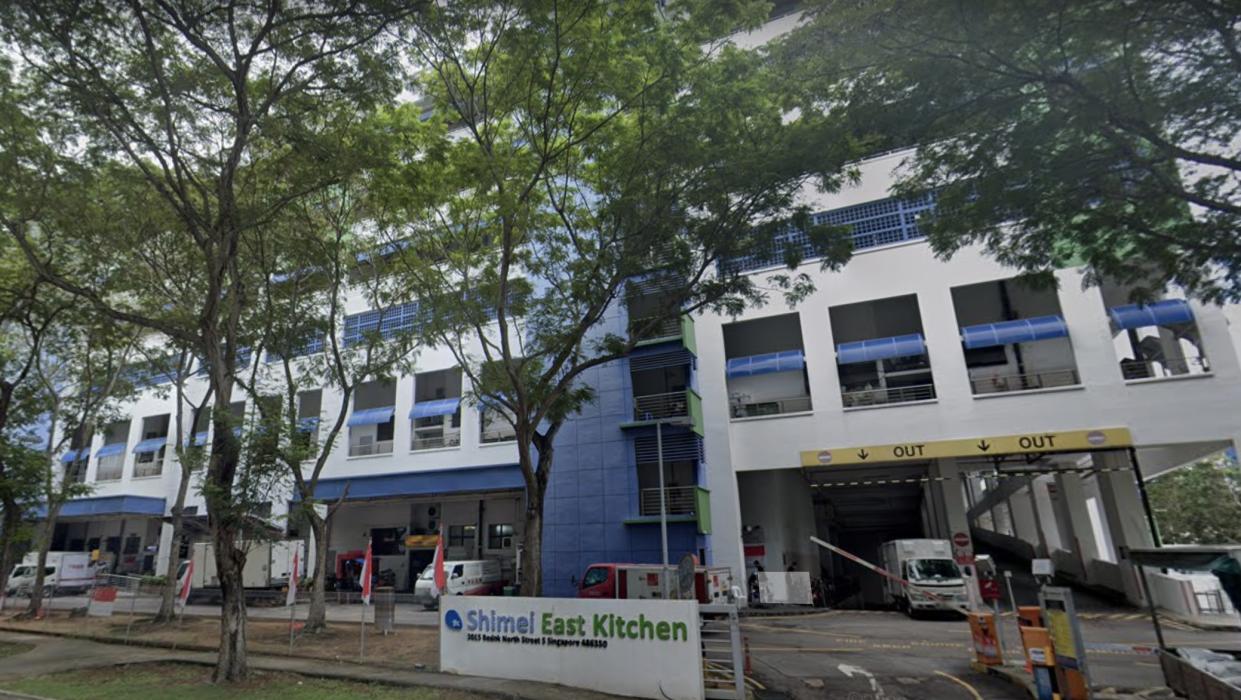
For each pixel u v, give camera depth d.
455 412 29.72
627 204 13.41
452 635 12.27
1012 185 9.75
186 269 18.36
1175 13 8.12
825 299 24.28
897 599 22.47
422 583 24.88
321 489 30.38
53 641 18.25
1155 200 9.56
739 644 9.95
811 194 24.84
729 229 13.54
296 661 13.98
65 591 33.88
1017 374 22.91
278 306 18.05
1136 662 12.22
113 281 18.00
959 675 11.48
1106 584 24.64
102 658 15.11
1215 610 18.00
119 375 26.17
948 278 22.94
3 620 22.61
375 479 29.33
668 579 17.42
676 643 10.02
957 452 21.53
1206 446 21.80
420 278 17.20
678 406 23.75
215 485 12.66
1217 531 40.06
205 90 12.70
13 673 13.35
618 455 24.03
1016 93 9.20
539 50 12.66
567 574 23.58
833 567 33.69
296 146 12.78
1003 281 24.12
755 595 23.66
